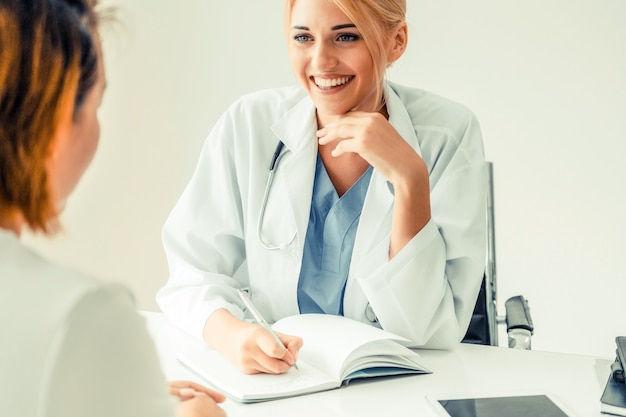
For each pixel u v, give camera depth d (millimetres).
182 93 2225
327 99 1128
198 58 2193
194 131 2232
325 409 835
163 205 2281
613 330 1854
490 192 1330
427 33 1924
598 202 1835
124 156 2287
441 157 1206
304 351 984
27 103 449
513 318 1214
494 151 1909
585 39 1796
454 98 1927
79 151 497
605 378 938
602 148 1815
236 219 1263
